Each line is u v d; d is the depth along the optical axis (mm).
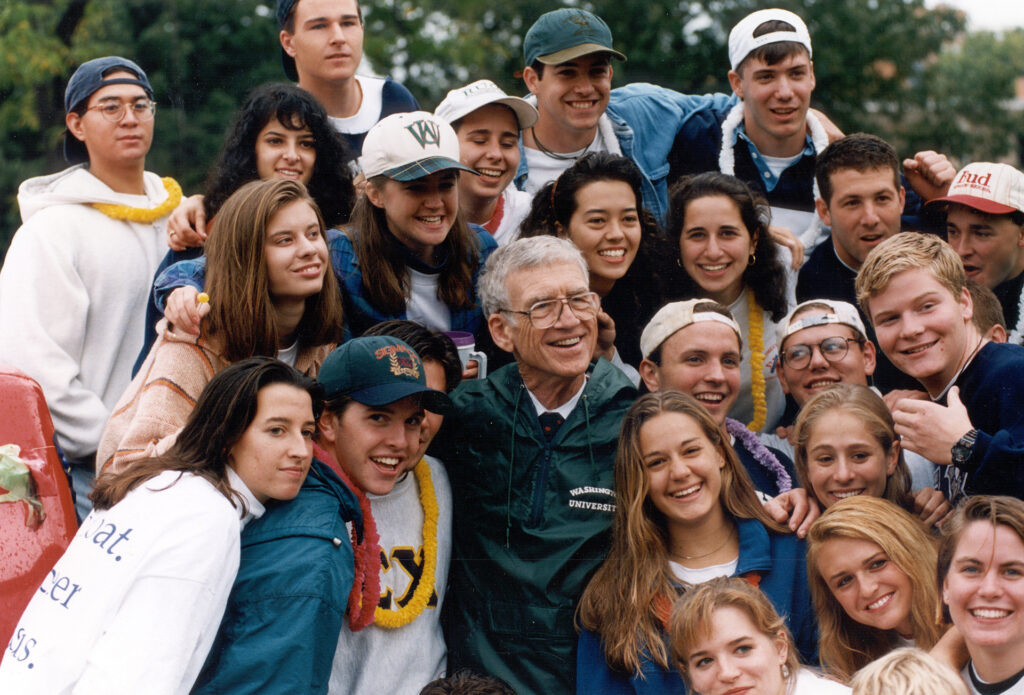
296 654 3883
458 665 4836
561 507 4859
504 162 6105
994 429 4801
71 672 3771
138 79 6031
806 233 6492
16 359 5523
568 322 4844
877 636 4633
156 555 3834
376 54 13125
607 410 5008
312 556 4000
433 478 4961
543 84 6445
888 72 12750
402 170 5184
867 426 4836
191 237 5598
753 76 6500
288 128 5605
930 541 4648
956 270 4980
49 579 3998
